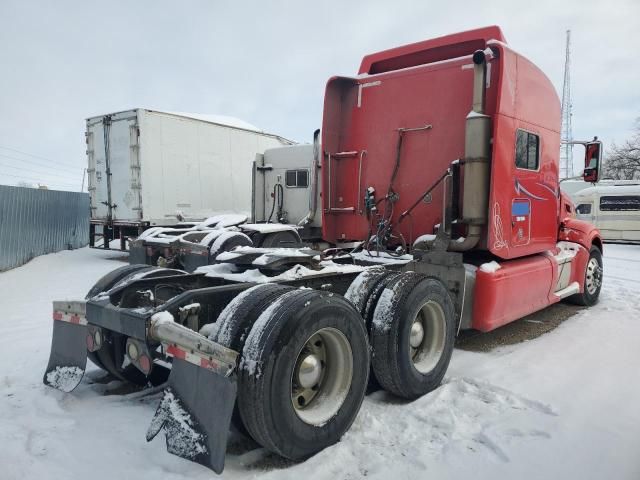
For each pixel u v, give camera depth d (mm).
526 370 4516
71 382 3520
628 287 9664
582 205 21812
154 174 12367
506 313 5035
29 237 13156
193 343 2670
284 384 2680
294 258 4051
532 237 5520
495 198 4723
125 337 3725
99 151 13266
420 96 5496
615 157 45469
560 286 6660
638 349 5242
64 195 15289
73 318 3598
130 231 12922
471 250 5031
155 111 12320
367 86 5941
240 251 4281
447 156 5293
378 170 5859
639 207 20219
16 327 5828
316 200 10195
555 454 2961
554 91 5910
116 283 4133
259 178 12172
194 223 12180
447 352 4129
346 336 3082
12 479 2559
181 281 4129
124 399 3646
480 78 4645
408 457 2893
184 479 2576
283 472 2703
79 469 2658
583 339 5660
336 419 3018
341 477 2680
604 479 2701
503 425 3322
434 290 3953
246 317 2844
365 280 3896
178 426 2623
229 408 2469
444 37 5395
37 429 3115
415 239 5551
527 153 5297
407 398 3789
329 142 6062
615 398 3846
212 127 13656
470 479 2678
